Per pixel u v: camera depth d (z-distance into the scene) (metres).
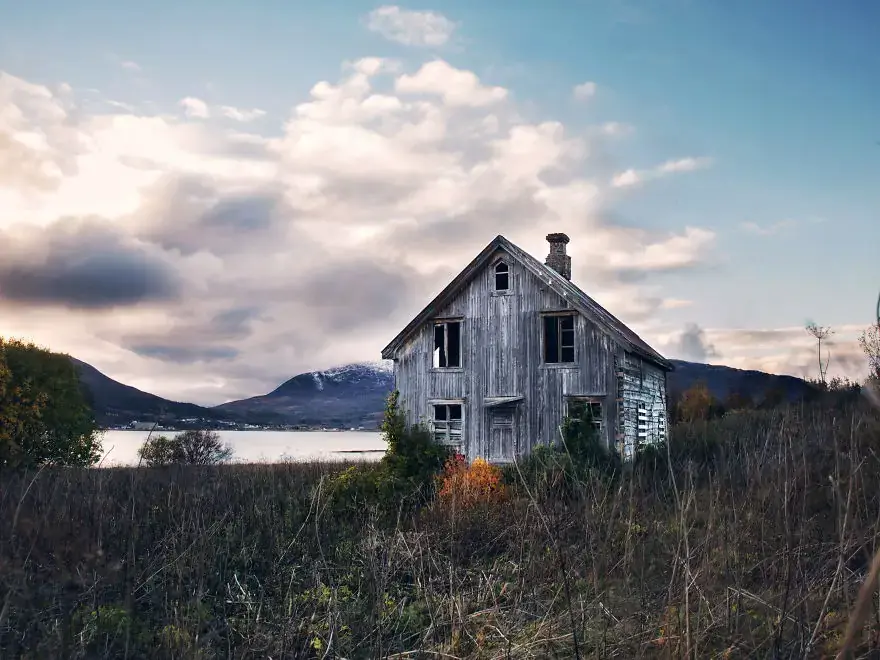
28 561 7.84
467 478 14.88
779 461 6.10
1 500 10.27
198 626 6.88
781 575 5.60
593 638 5.92
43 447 24.08
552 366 23.12
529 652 6.10
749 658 4.87
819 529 5.80
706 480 8.07
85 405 26.03
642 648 5.16
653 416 26.39
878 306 1.79
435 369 24.67
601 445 18.70
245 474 20.23
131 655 6.59
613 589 6.25
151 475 17.39
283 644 6.79
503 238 23.95
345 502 15.66
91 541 9.14
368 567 9.15
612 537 6.68
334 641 6.96
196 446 29.89
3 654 6.29
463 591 7.91
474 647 6.62
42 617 7.12
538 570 7.50
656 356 26.23
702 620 5.48
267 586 9.04
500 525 10.30
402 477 19.09
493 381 23.84
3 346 23.70
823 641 4.84
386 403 24.69
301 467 24.70
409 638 7.48
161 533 10.45
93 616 7.20
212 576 9.16
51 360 25.20
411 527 11.73
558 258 28.67
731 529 6.15
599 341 22.66
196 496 12.90
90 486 13.30
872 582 1.58
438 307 24.84
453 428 24.27
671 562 6.10
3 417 22.77
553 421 22.89
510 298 23.97
